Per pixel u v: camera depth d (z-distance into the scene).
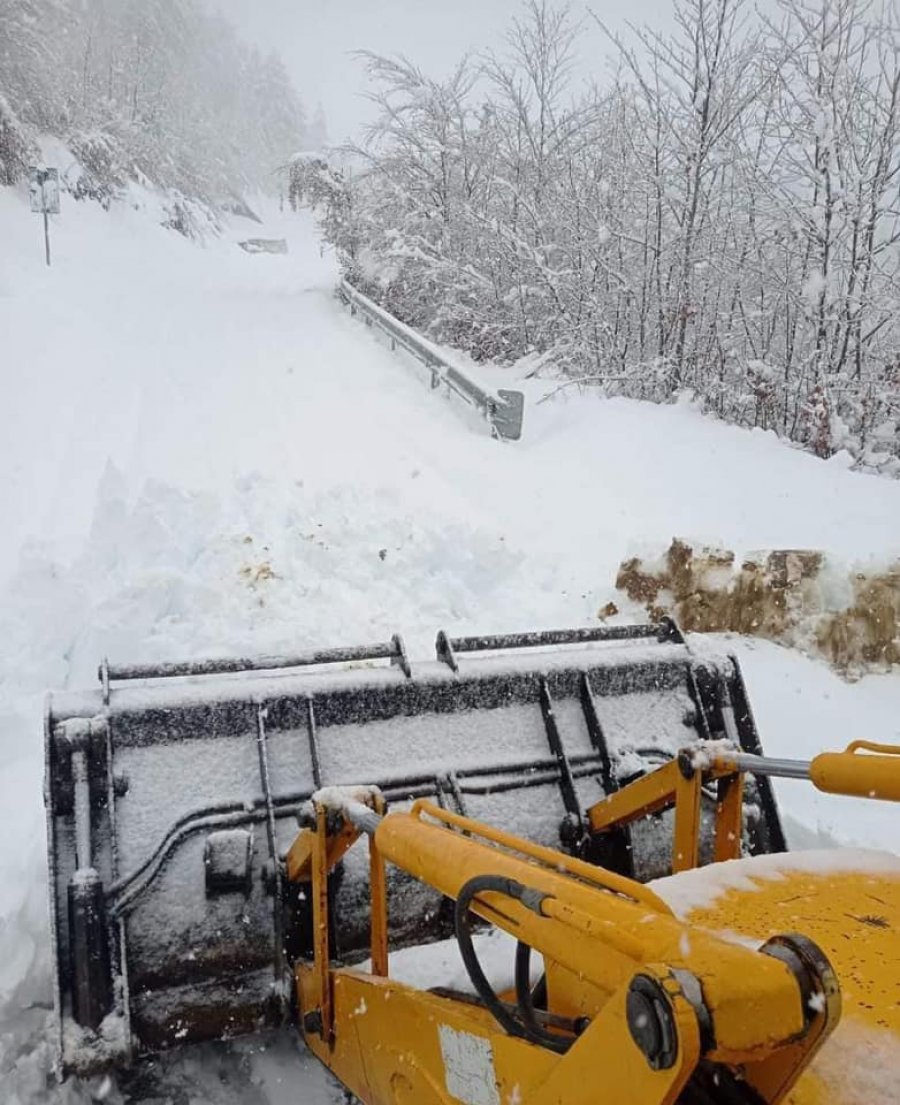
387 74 20.62
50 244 24.31
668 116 15.74
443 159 20.25
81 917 2.59
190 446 10.00
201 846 2.86
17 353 12.84
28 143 30.94
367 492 8.42
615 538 8.26
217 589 6.44
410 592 6.93
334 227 23.78
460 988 2.61
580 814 3.31
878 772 2.41
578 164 18.80
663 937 1.40
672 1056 1.23
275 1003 2.76
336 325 19.06
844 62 13.88
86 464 9.24
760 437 11.27
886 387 13.05
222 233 51.47
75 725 2.83
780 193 14.83
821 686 5.97
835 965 2.01
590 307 16.44
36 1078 2.94
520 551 7.55
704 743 2.93
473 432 11.68
